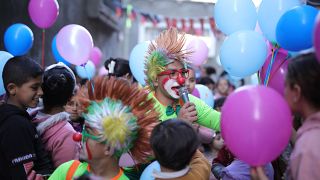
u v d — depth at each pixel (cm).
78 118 275
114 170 207
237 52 249
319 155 157
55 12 367
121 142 202
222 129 182
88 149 203
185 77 256
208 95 389
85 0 870
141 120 209
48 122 258
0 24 504
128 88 209
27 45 359
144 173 217
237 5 269
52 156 254
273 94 175
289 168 179
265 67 263
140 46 321
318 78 165
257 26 318
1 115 232
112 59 376
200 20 921
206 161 223
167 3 1180
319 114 167
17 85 240
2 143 227
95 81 211
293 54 241
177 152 190
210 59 1537
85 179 151
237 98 176
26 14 581
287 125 173
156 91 259
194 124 262
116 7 1022
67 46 321
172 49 251
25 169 226
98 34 967
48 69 275
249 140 172
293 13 219
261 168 180
